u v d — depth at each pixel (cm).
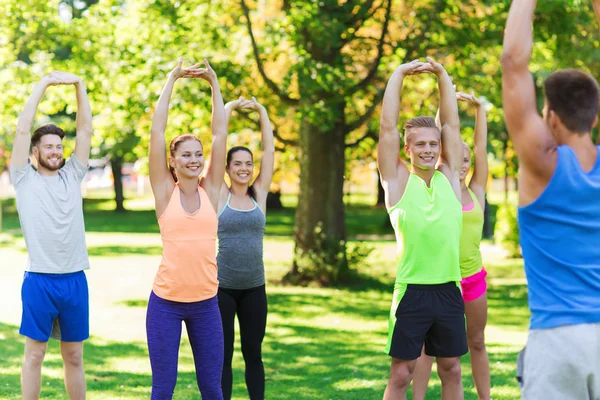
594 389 293
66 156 1697
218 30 1422
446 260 449
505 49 303
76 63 1395
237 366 803
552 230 300
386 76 1477
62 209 502
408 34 1356
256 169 1744
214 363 473
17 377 712
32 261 500
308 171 1484
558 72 314
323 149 1470
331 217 1480
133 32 1413
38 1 1343
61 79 518
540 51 1549
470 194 535
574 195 297
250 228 536
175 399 638
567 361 290
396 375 454
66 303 505
